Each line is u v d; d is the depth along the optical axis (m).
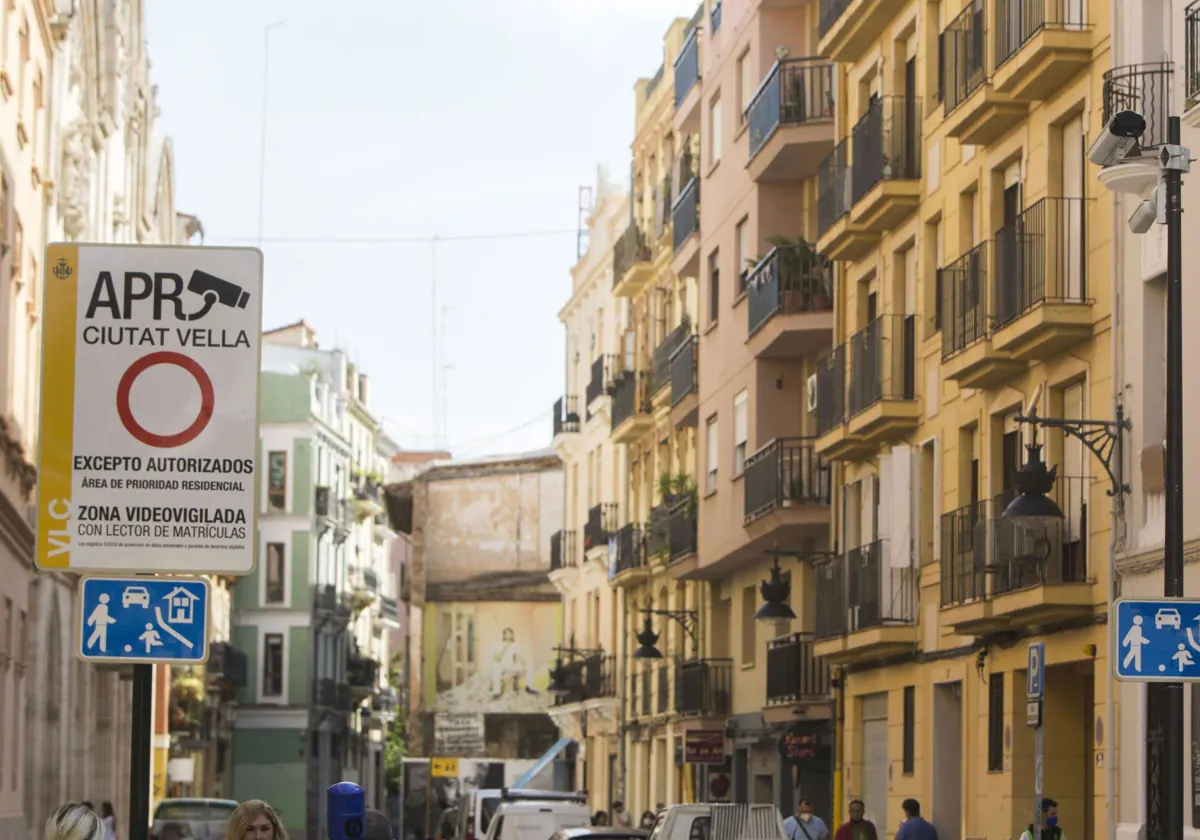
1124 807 21.80
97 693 51.97
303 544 92.38
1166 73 21.12
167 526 10.89
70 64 43.28
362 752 107.12
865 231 32.09
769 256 37.06
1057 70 23.95
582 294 68.50
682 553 45.47
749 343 38.75
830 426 33.78
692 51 46.56
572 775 68.75
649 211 56.78
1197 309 20.34
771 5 39.03
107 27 48.47
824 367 34.50
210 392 10.96
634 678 55.84
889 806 31.03
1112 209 22.62
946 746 28.95
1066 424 21.67
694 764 44.00
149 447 10.90
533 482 93.69
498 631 93.31
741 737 42.22
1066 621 23.83
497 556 93.75
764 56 39.16
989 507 26.33
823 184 34.72
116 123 49.91
